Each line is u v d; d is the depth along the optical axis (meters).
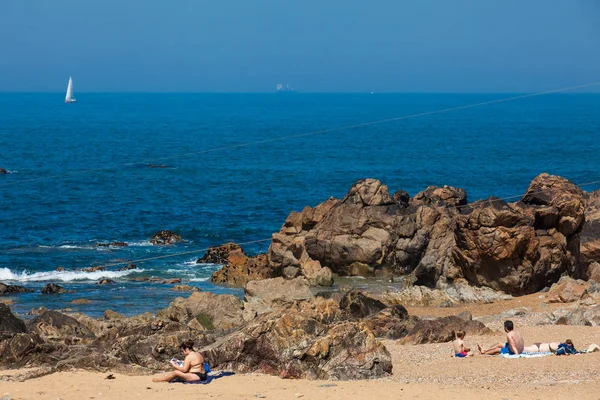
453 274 57.16
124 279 63.62
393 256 64.62
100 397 23.55
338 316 39.88
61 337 34.47
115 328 33.72
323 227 66.50
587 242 60.56
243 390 24.48
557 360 29.25
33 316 49.09
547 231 57.22
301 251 63.69
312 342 27.38
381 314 41.25
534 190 61.59
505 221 54.62
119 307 54.03
